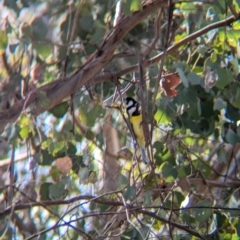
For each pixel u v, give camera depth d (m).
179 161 10.16
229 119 9.96
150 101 9.67
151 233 9.25
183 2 10.28
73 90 9.26
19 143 10.11
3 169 12.45
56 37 11.48
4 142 9.80
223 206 10.04
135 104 10.71
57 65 11.52
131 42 11.83
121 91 10.38
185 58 11.12
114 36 9.34
